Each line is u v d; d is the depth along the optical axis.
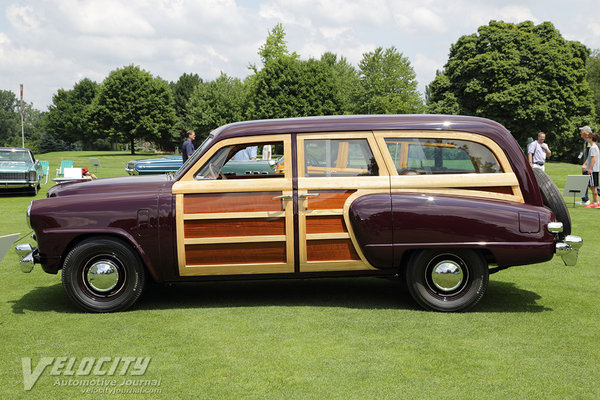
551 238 4.96
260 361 3.84
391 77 71.81
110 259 5.11
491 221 4.93
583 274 6.69
